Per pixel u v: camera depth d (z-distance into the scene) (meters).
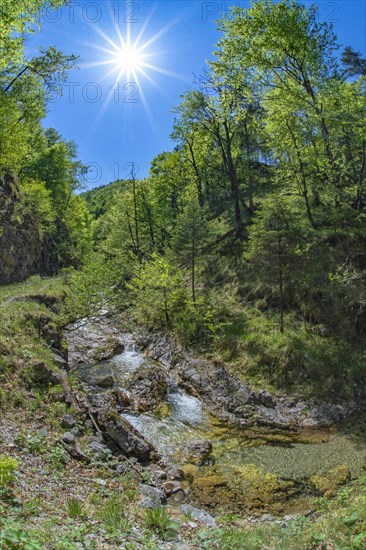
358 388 17.36
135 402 17.33
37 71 23.20
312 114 23.95
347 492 10.49
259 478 12.16
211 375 19.78
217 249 30.25
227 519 9.93
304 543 7.19
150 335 25.38
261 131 30.11
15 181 36.41
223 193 43.00
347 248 23.05
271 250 21.66
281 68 24.47
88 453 11.73
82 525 7.41
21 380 13.77
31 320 19.53
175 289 26.91
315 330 20.42
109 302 26.20
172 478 12.06
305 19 23.23
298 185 26.23
